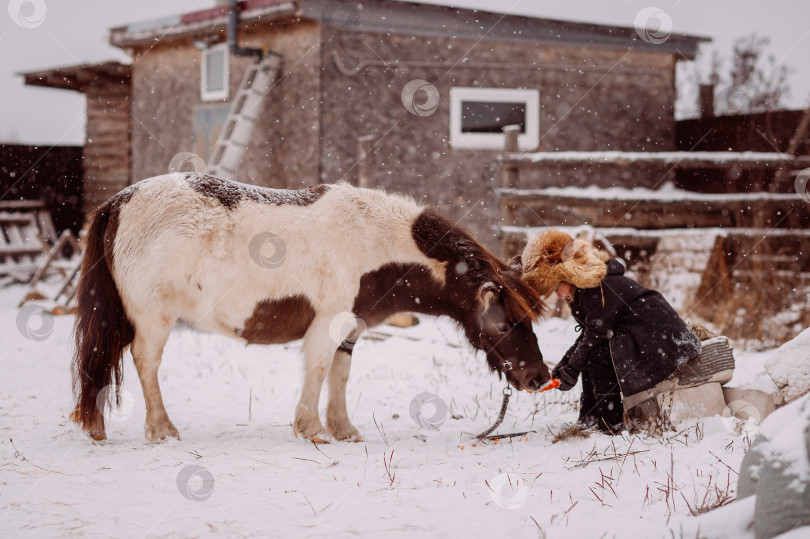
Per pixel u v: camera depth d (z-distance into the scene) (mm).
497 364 4945
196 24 12570
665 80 13461
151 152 14281
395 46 11781
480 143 12328
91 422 4602
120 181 15656
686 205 9977
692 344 4621
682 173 13148
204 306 4707
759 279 9594
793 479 2438
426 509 3387
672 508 3309
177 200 4668
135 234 4633
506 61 12438
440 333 8844
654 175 13227
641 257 10469
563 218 10914
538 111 12633
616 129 13172
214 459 4250
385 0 11430
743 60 16781
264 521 3236
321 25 11297
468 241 5023
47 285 14164
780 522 2447
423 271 5004
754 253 10125
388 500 3518
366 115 11688
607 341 4746
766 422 2752
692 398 4672
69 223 16734
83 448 4492
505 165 10383
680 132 13914
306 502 3492
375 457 4332
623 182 13102
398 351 8078
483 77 12312
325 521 3232
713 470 3791
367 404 5961
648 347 4562
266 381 6891
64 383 6789
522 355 4848
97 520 3254
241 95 11812
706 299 9148
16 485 3748
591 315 4652
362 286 4922
